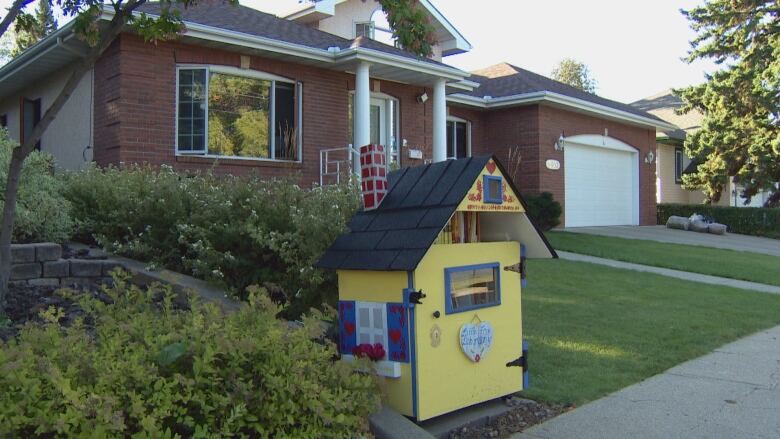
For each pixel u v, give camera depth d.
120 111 11.08
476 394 4.50
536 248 4.92
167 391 2.87
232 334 3.31
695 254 15.63
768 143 23.38
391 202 4.64
